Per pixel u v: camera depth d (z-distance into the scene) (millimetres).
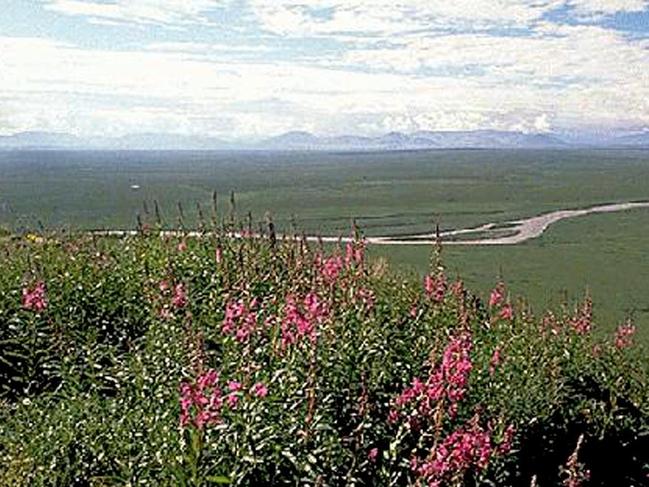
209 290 9344
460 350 7922
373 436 6859
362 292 9227
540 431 8523
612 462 9398
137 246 11477
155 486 5590
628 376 10391
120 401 6867
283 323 7488
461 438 6766
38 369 8148
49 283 9383
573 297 28109
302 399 6508
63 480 5855
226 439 5723
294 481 5852
